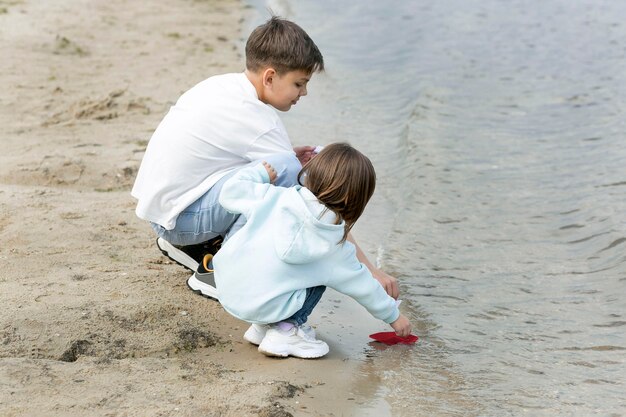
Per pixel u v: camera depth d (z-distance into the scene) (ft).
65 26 45.44
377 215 23.70
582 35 46.44
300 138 30.25
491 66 40.96
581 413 13.98
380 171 27.45
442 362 15.75
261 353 15.47
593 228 22.43
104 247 19.35
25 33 42.93
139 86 34.96
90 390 13.23
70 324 15.24
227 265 14.84
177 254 17.76
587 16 50.80
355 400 14.05
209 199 16.28
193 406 12.97
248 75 16.42
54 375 13.60
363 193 14.70
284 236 14.61
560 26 48.65
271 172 15.46
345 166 14.52
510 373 15.40
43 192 22.86
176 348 15.24
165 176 16.34
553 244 21.75
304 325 15.76
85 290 16.76
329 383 14.53
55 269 17.83
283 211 14.69
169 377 13.96
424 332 17.08
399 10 53.26
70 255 18.69
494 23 49.75
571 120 32.53
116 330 15.35
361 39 46.52
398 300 17.54
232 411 12.92
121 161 25.54
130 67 38.17
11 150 26.27
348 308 18.06
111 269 18.06
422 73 39.70
